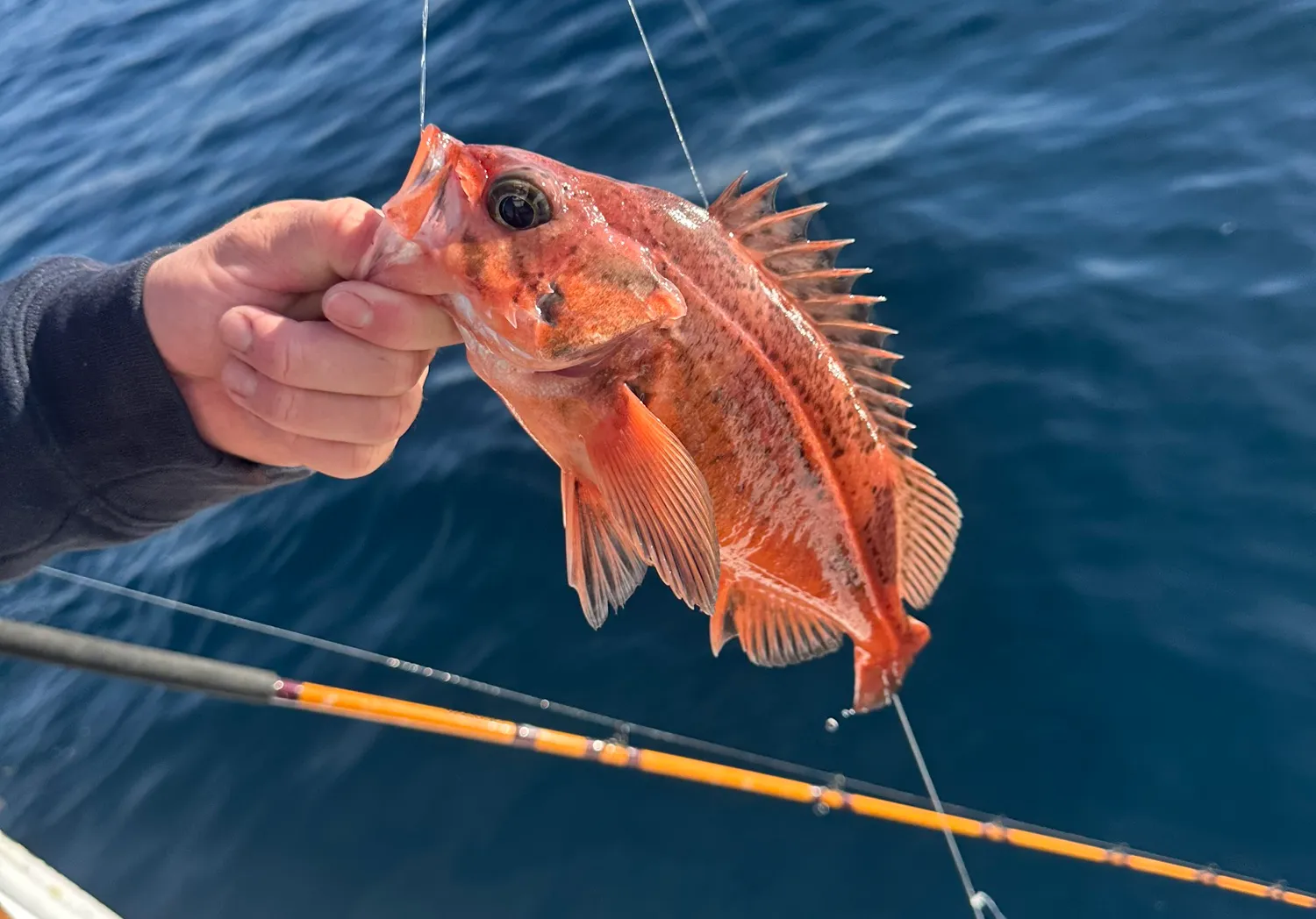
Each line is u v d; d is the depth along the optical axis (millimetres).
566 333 333
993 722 642
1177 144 921
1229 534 669
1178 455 714
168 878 683
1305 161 861
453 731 552
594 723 693
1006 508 726
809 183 1021
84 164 1669
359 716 517
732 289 379
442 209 317
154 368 296
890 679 486
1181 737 607
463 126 1283
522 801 669
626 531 353
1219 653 627
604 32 1382
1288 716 596
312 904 643
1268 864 558
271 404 290
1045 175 941
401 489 895
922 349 839
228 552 917
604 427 354
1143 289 818
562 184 337
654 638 737
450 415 959
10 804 772
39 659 406
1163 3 1066
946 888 585
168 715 814
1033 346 811
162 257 307
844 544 438
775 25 1265
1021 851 593
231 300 294
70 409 296
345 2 1875
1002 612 683
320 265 297
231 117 1610
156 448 303
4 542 303
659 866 621
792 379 397
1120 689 632
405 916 621
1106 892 570
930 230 928
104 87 1938
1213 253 822
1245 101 933
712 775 608
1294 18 987
